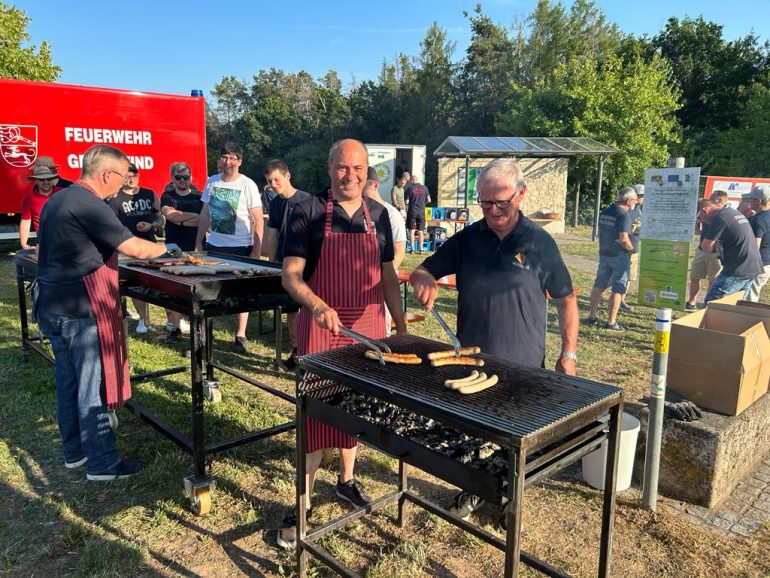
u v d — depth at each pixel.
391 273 2.89
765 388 3.39
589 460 3.18
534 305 2.52
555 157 17.81
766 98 24.58
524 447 1.51
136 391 4.50
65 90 8.86
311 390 2.31
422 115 40.16
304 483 2.36
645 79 21.23
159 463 3.37
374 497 3.09
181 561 2.56
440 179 17.50
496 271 2.49
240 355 5.50
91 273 3.00
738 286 5.99
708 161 26.31
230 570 2.51
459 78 40.84
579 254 13.34
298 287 2.48
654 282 2.79
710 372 3.11
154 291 3.36
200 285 2.79
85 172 3.01
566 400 1.79
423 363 2.19
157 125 9.56
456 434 1.92
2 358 5.29
